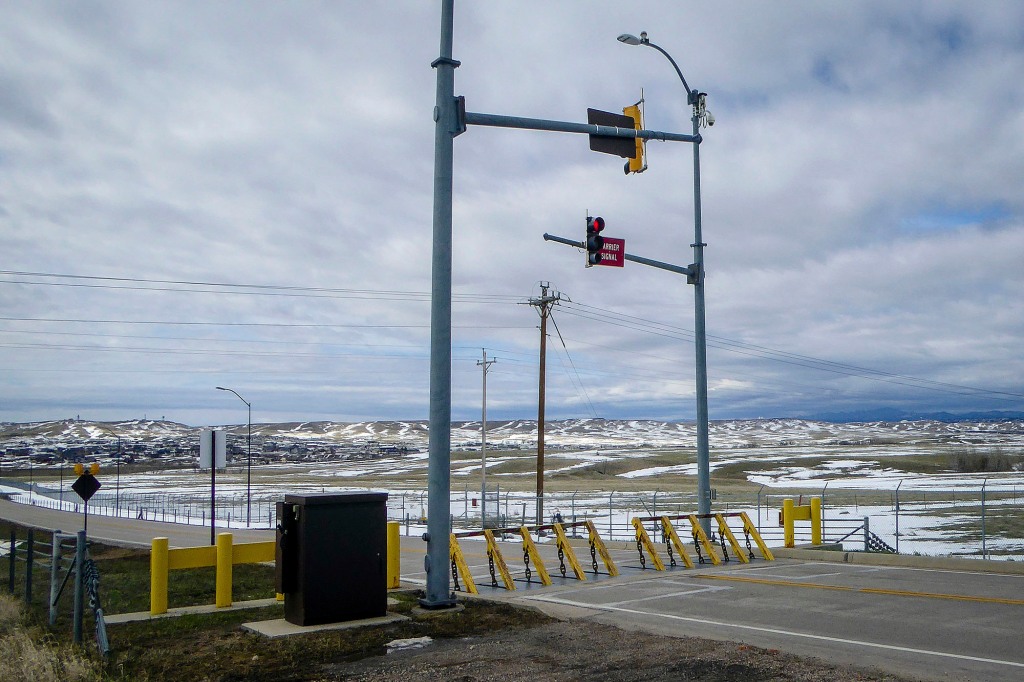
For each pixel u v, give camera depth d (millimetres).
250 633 10086
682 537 29953
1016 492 51906
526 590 14539
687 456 153500
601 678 7738
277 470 172000
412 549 26719
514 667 8234
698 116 21578
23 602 15391
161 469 186500
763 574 15781
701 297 21500
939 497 49312
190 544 32000
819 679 7516
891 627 10297
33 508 70438
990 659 8453
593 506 49812
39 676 8820
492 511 45500
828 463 116062
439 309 11750
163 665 8766
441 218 11805
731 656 8461
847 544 24203
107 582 19016
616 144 14469
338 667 8414
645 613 11438
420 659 8648
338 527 10578
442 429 11672
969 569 16312
